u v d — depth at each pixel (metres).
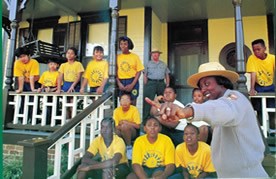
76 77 3.95
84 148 2.79
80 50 5.50
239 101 1.18
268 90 3.24
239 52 2.73
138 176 2.25
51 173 3.20
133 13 5.07
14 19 4.02
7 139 3.41
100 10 5.42
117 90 3.38
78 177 2.38
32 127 3.51
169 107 1.00
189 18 5.43
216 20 5.37
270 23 4.98
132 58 3.61
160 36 5.58
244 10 4.85
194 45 5.46
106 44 5.34
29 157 1.90
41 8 5.40
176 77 5.48
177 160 2.32
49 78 4.23
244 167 1.25
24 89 4.09
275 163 2.00
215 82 1.37
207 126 2.57
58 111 3.86
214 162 1.43
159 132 2.46
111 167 2.38
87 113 2.78
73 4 5.11
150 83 4.38
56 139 2.24
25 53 4.08
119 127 2.84
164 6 4.90
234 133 1.22
